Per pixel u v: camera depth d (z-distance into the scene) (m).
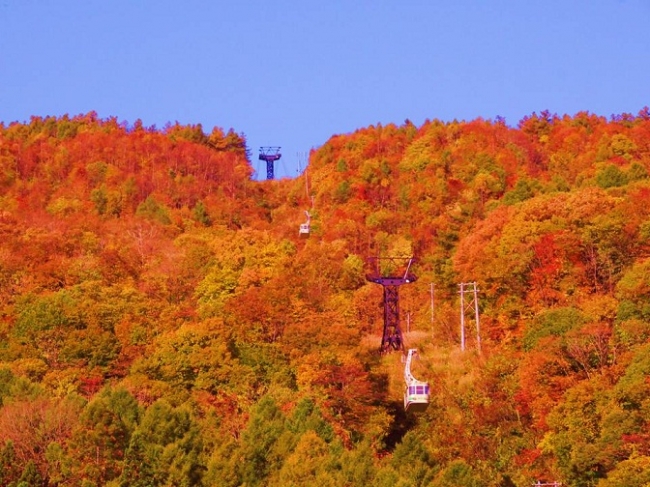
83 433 186.88
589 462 195.12
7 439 187.12
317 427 195.88
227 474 184.00
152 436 188.25
